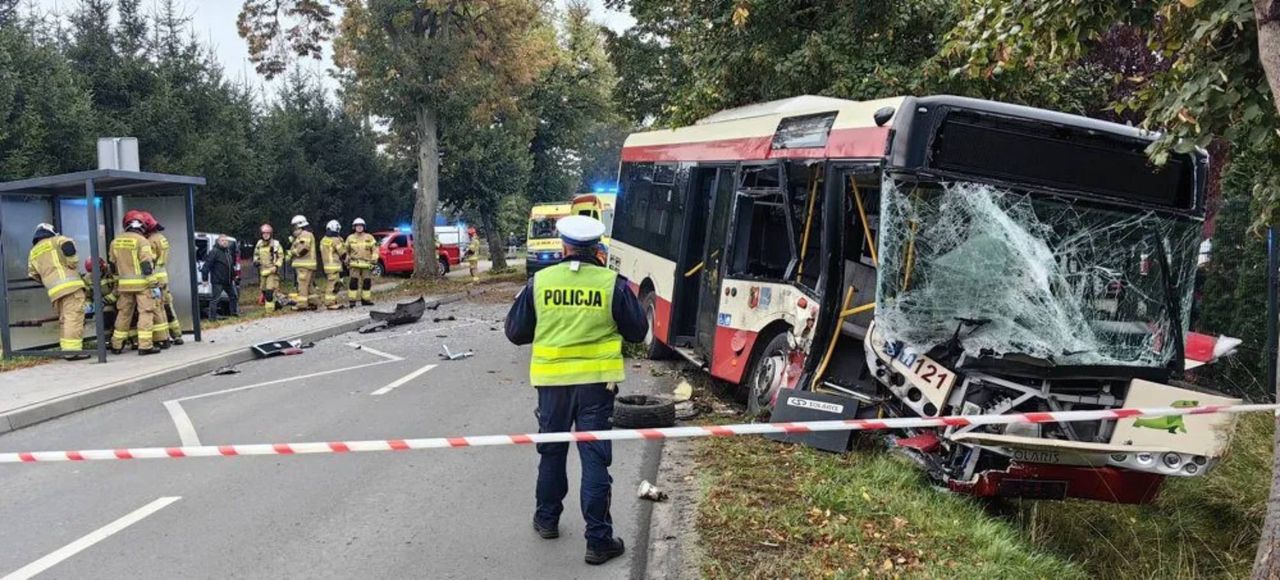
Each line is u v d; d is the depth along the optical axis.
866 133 6.44
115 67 23.59
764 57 11.52
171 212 13.74
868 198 6.70
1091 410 5.81
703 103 12.16
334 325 15.83
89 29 23.58
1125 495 5.68
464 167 32.97
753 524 5.21
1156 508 7.09
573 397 4.86
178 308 14.03
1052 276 5.90
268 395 9.91
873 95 10.95
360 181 32.81
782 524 5.20
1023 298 5.84
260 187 27.55
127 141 12.89
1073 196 5.98
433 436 7.80
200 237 20.69
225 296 18.98
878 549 4.86
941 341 5.81
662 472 6.50
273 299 19.03
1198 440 5.44
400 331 15.90
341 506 5.90
